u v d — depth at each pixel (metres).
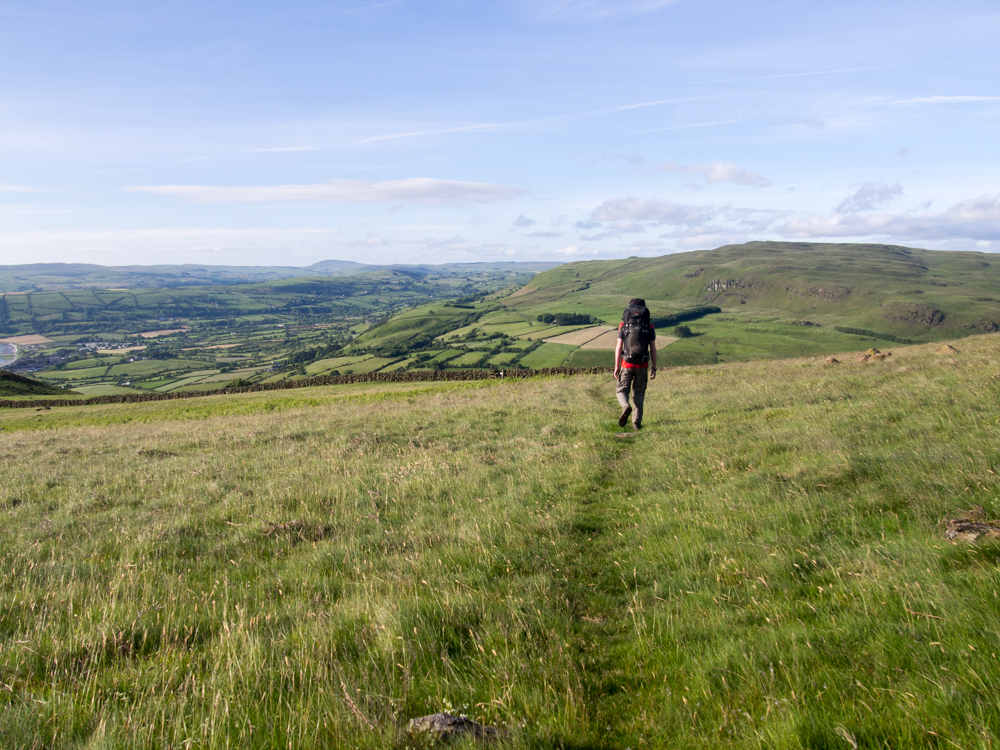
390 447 13.91
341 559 6.47
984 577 4.11
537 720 3.29
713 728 3.14
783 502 6.73
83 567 6.65
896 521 5.68
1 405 47.91
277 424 20.98
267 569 6.36
